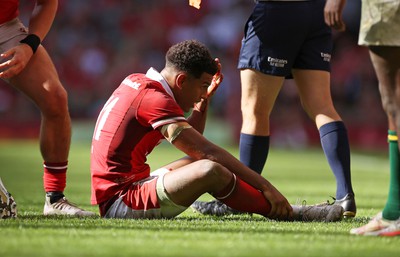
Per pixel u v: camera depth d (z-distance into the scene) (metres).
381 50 13.30
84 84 80.44
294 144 75.25
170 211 15.20
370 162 57.19
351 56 79.44
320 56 18.45
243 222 15.19
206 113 17.52
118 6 85.06
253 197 15.26
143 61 82.75
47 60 17.02
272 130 75.19
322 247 11.45
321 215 15.97
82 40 82.81
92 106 79.19
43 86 16.75
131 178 15.54
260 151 18.53
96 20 84.19
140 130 15.45
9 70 15.62
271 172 42.53
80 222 14.41
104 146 15.62
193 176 14.74
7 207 14.95
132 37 83.75
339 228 14.38
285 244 11.69
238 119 73.88
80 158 51.75
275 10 17.94
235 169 15.19
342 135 18.05
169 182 14.95
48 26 16.67
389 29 13.06
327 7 14.10
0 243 11.30
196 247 11.19
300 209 15.98
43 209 19.12
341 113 76.38
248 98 18.45
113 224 14.07
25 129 77.19
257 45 18.14
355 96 77.44
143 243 11.49
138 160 15.63
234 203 15.22
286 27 17.94
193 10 84.88
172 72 15.64
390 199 13.26
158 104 15.16
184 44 15.68
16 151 58.69
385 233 12.92
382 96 13.56
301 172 42.97
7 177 34.91
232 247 11.24
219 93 77.62
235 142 73.56
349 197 17.62
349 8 80.81
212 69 15.69
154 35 84.00
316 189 30.59
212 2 84.81
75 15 83.88
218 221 15.36
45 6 16.70
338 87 77.94
